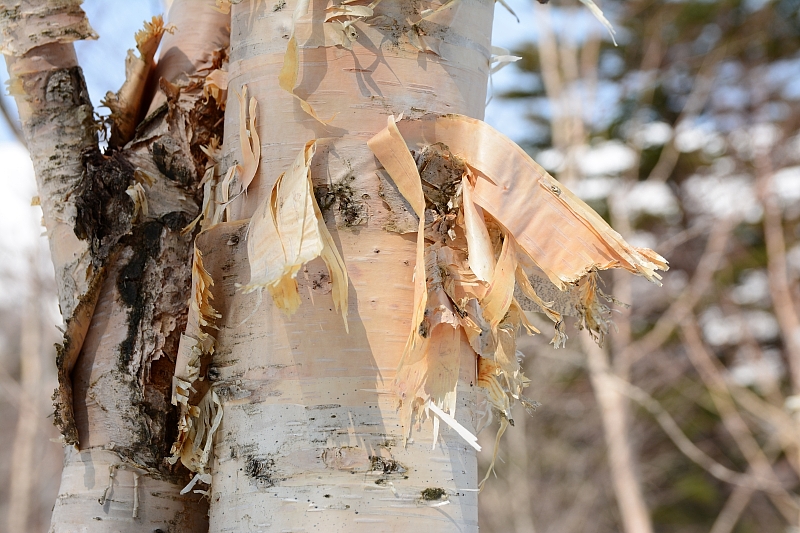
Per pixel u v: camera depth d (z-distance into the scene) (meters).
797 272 13.09
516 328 2.10
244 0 2.07
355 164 2.00
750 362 12.11
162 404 2.11
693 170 14.02
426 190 2.02
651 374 12.45
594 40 10.44
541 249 2.02
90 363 2.12
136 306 2.12
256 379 1.99
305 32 2.02
